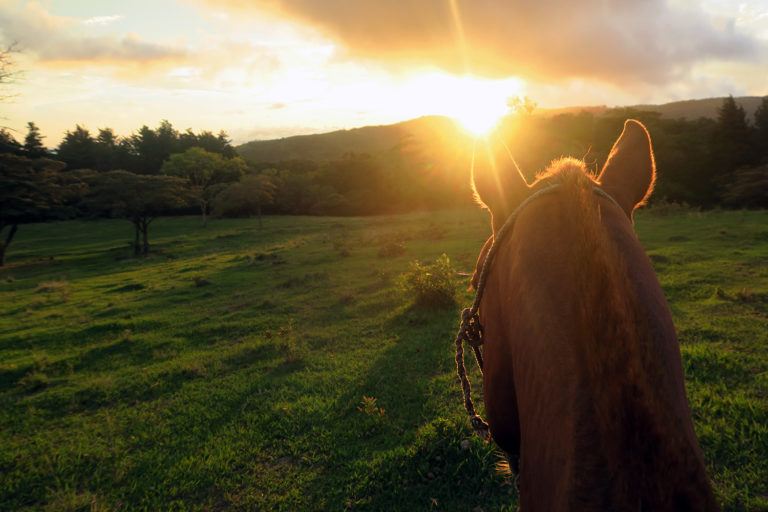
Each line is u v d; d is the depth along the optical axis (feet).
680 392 2.63
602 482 2.41
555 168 4.26
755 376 17.85
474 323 5.07
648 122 215.51
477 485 13.53
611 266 2.52
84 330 41.32
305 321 36.40
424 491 13.67
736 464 12.78
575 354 2.83
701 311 27.32
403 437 16.74
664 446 2.22
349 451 16.61
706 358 19.75
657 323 2.76
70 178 147.84
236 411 21.52
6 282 82.07
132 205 123.03
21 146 243.81
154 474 16.87
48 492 16.63
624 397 2.31
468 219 121.70
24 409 25.05
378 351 27.17
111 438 20.49
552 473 2.70
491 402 4.14
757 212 86.79
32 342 39.50
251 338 34.14
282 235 132.87
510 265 3.74
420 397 20.08
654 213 92.94
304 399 21.50
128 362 31.99
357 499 13.92
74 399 25.62
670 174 165.58
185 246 123.03
